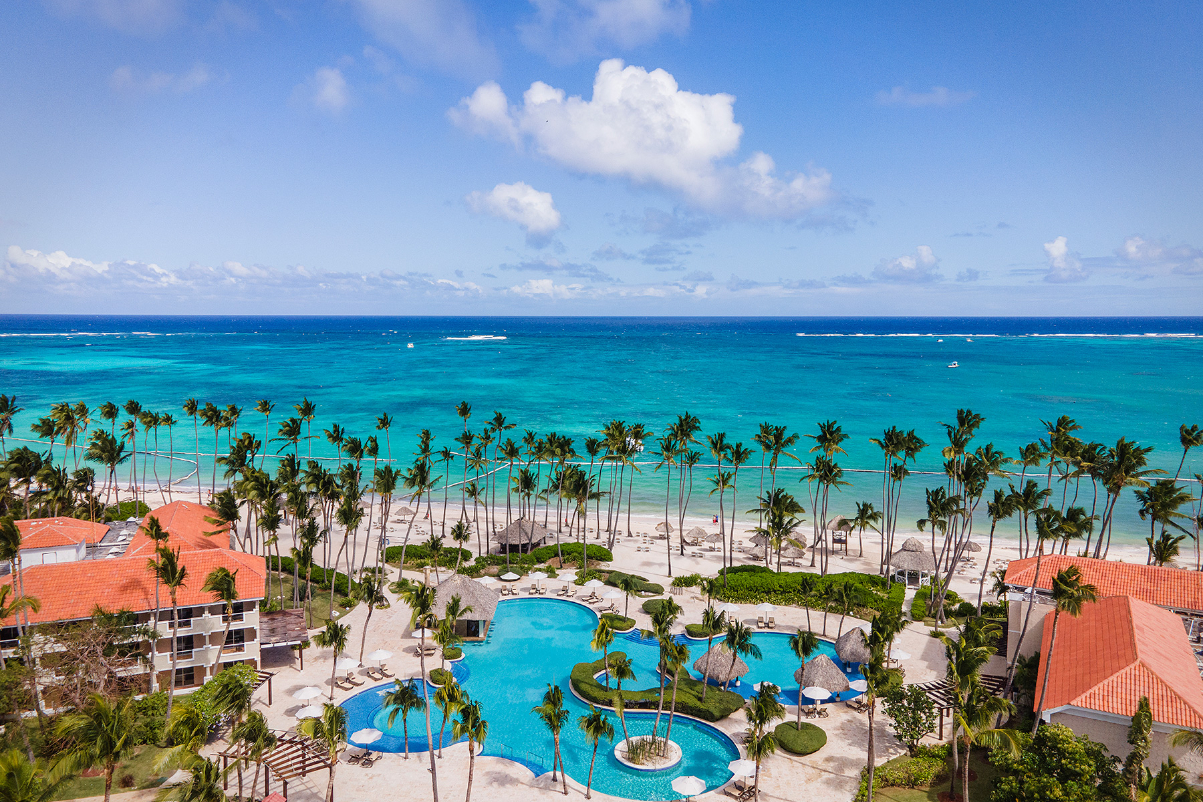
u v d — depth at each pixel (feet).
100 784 131.03
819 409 600.39
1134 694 126.82
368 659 173.88
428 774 139.74
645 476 417.90
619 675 147.74
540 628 211.41
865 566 271.08
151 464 438.81
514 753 148.66
